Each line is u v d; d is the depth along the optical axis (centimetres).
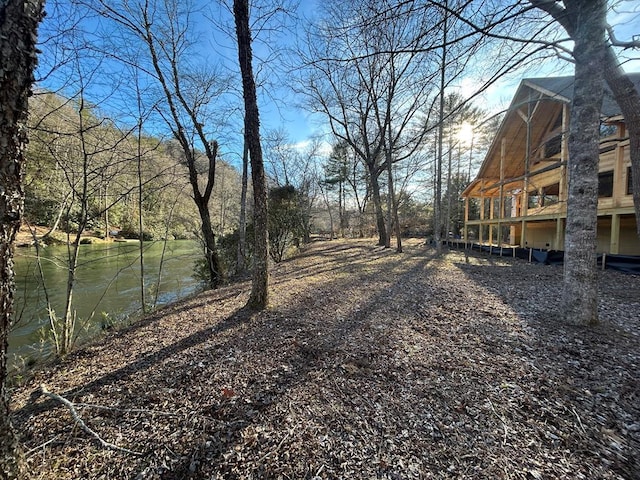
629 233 897
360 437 167
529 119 918
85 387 232
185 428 179
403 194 2416
